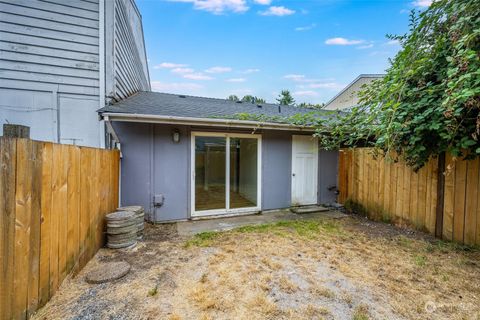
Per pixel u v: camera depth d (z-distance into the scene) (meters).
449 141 3.38
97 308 2.09
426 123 3.40
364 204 5.60
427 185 4.22
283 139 6.20
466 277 2.73
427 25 3.23
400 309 2.16
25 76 4.35
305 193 6.48
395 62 3.77
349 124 5.00
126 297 2.27
